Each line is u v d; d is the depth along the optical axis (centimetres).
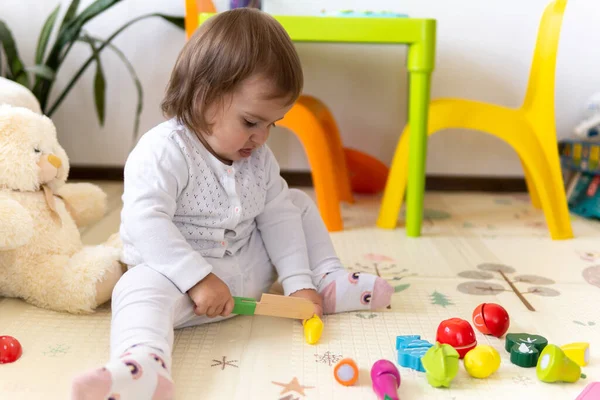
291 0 182
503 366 87
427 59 141
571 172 185
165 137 93
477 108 150
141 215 90
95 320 99
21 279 103
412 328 99
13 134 103
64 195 124
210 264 95
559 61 185
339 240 147
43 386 79
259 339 94
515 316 105
